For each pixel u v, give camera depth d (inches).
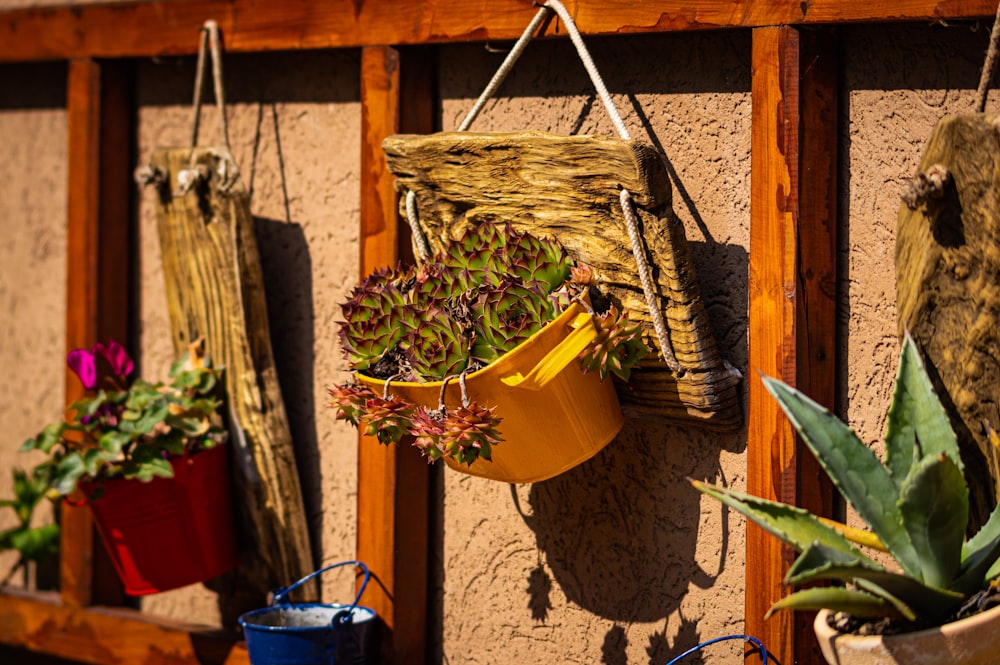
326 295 81.8
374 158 75.5
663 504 69.1
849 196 64.1
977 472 54.6
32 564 99.3
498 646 75.4
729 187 66.9
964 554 50.3
